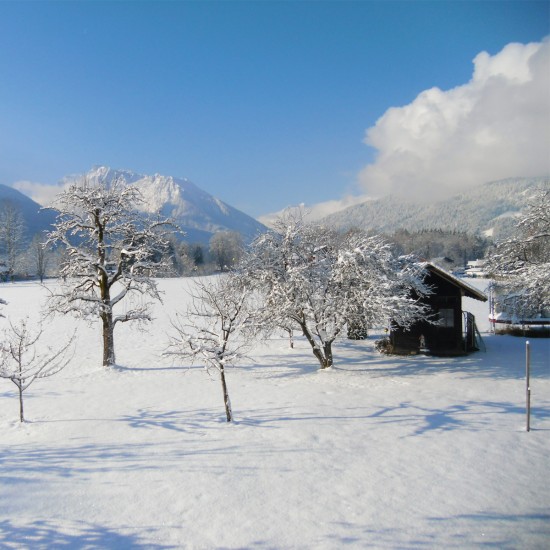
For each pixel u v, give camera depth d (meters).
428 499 9.34
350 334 32.88
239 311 16.17
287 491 9.73
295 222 24.02
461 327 25.88
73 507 9.19
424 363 23.91
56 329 39.34
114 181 26.97
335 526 8.38
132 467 11.16
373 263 22.45
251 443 12.64
